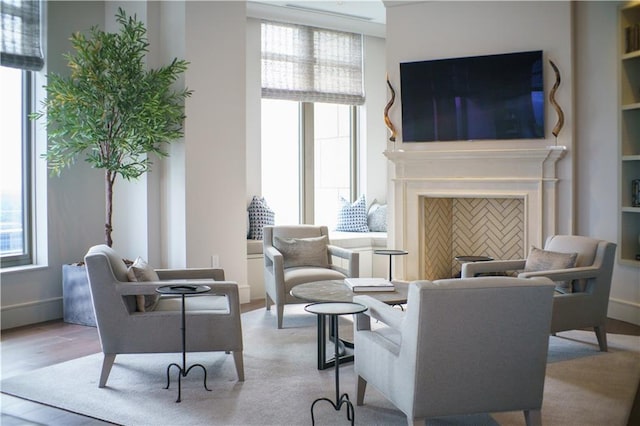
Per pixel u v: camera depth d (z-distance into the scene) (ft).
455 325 8.61
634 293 17.56
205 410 11.00
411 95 20.95
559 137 19.06
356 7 23.65
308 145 25.73
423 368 8.64
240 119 20.40
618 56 17.39
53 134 16.99
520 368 9.01
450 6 20.52
